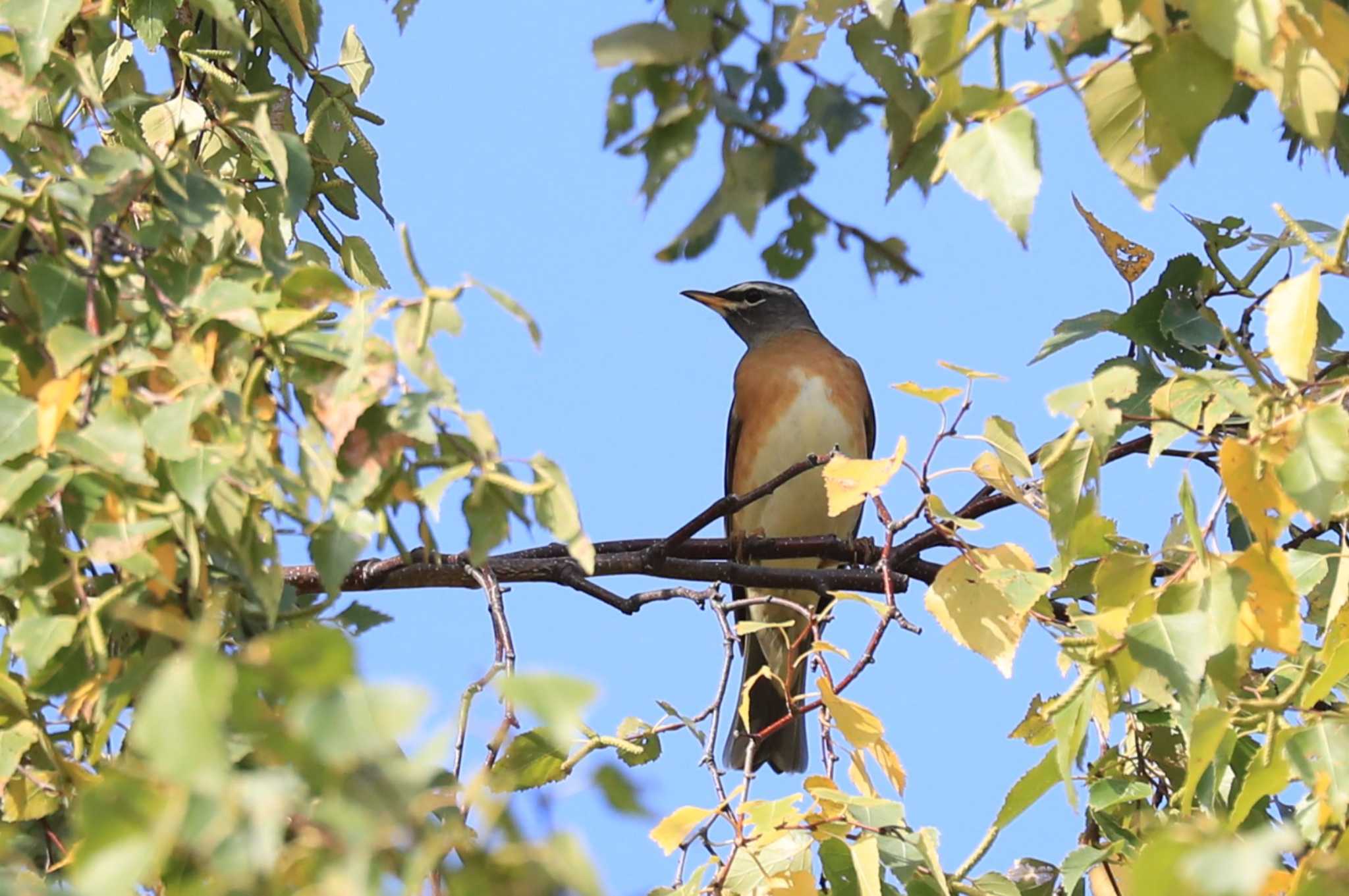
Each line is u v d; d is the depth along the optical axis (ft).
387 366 18.74
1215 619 20.29
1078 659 22.76
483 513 19.21
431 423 18.65
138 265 20.12
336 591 18.63
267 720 13.10
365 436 18.93
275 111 31.45
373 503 19.40
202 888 13.60
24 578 19.61
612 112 20.26
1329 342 28.89
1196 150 17.79
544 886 14.14
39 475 17.98
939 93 18.44
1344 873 16.85
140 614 15.96
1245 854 14.10
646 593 34.27
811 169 20.93
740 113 19.99
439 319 19.01
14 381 20.68
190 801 12.92
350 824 13.19
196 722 12.34
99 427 17.89
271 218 31.86
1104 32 19.29
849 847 24.29
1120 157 18.29
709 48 19.81
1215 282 30.53
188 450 17.75
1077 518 22.67
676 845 24.70
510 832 14.47
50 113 28.66
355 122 34.12
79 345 18.43
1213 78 17.62
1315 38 17.62
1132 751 29.43
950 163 18.15
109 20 29.73
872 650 26.58
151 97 24.27
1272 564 20.35
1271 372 21.91
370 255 33.99
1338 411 19.69
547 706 12.74
